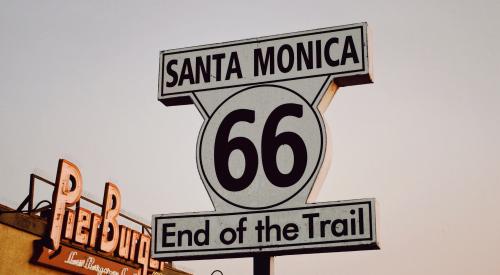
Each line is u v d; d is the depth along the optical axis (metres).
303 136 4.46
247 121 4.59
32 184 14.47
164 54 4.90
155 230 4.43
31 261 14.47
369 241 4.09
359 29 4.59
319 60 4.59
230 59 4.76
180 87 4.80
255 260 4.29
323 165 4.37
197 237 4.36
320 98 4.52
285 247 4.21
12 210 13.96
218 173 4.50
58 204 14.91
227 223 4.36
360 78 4.54
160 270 18.95
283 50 4.68
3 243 13.74
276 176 4.40
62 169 15.07
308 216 4.25
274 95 4.60
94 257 16.27
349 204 4.19
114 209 17.08
